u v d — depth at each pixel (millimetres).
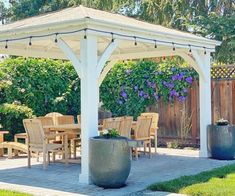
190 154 10281
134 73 12422
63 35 7043
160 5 15258
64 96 12688
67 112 12914
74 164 8977
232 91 10977
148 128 9719
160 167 8391
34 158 9992
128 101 12594
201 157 9711
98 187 6559
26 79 11844
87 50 6773
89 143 6668
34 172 7969
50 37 7250
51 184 6816
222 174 7277
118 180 6426
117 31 7273
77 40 9156
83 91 6828
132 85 12492
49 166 8711
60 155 10344
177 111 11883
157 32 8031
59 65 12789
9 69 11562
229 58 14594
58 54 10789
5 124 11344
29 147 8500
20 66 11758
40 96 12188
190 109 11633
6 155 10578
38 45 9867
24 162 9305
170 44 8586
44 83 12281
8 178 7379
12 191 6266
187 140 11711
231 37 13812
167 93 11922
